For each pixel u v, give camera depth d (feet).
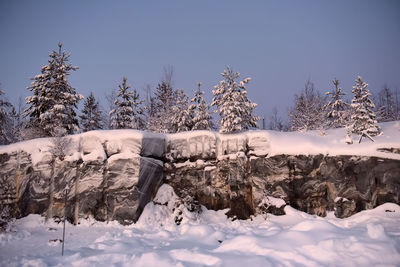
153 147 60.75
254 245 27.73
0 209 56.39
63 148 60.44
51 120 74.79
